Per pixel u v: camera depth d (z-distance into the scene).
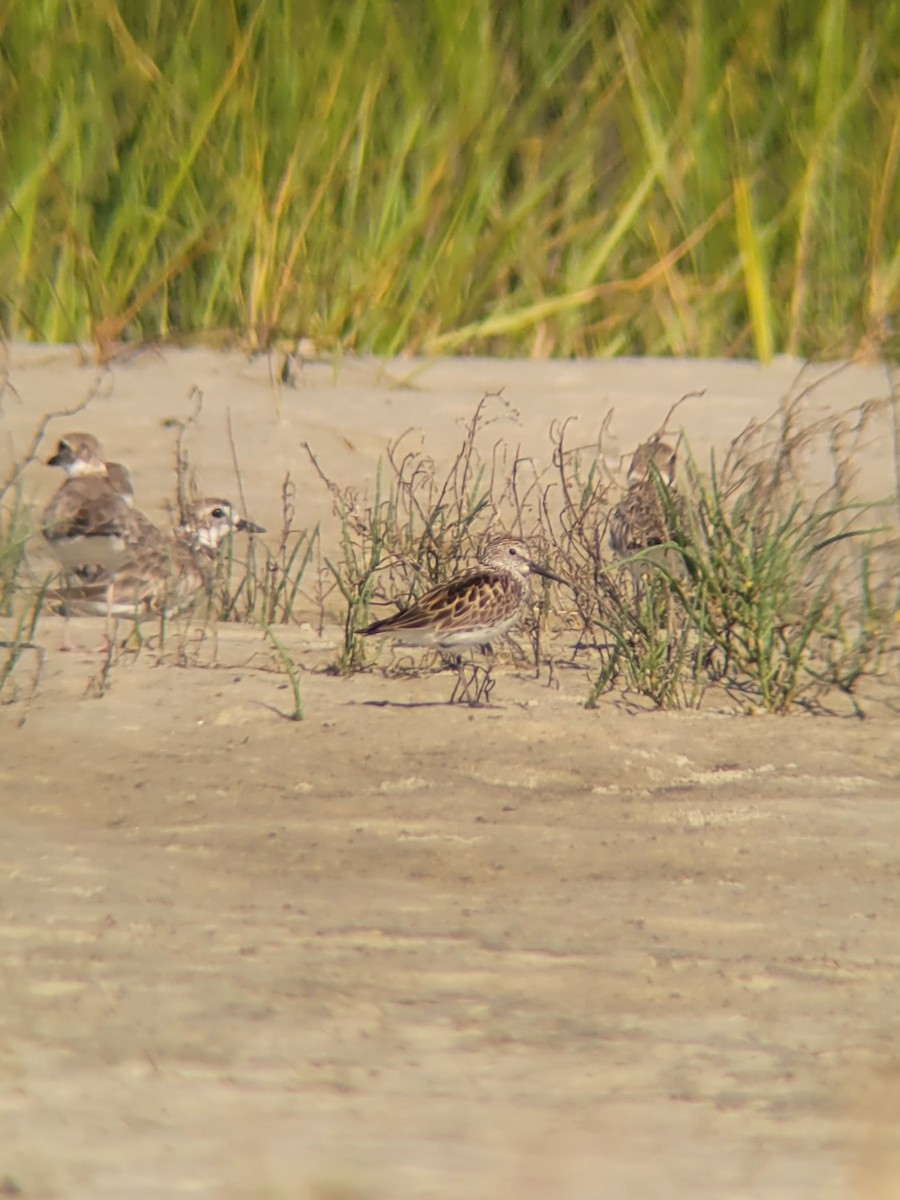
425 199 19.59
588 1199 4.91
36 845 8.30
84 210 19.05
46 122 19.05
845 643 11.88
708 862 8.41
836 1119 5.61
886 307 19.94
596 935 7.40
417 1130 5.45
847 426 17.30
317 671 11.63
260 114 19.42
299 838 8.55
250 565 14.22
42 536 14.32
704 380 18.94
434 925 7.46
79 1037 6.12
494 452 14.80
